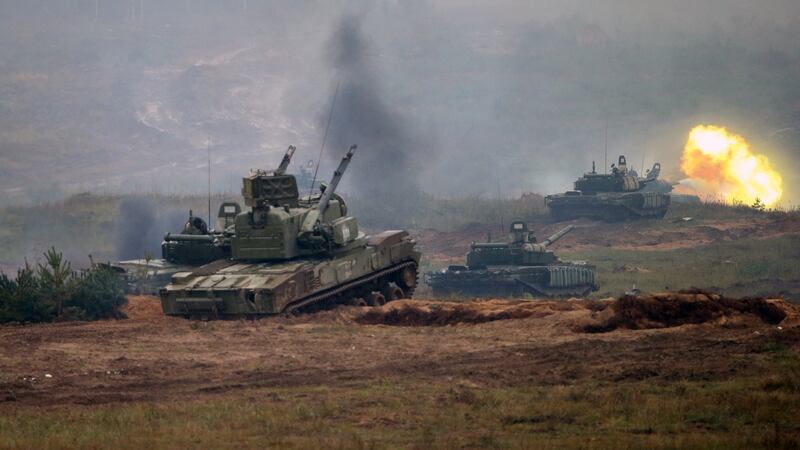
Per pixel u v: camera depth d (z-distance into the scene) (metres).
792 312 127.44
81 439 77.31
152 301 157.50
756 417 82.81
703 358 103.88
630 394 89.81
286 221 146.62
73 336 124.31
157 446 75.12
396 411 86.44
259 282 138.62
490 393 92.00
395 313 141.12
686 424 82.12
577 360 105.44
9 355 111.81
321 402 89.69
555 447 74.06
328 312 142.50
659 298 126.69
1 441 76.06
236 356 112.19
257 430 80.38
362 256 152.50
